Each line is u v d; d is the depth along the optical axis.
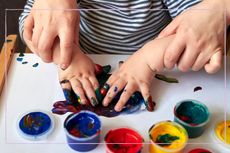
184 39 0.60
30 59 0.70
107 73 0.67
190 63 0.61
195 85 0.65
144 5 0.78
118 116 0.59
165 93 0.64
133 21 0.79
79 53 0.67
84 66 0.65
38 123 0.57
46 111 0.60
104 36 0.81
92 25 0.80
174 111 0.57
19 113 0.60
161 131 0.54
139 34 0.81
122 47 0.82
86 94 0.62
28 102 0.62
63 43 0.61
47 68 0.69
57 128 0.57
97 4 0.79
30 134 0.55
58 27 0.63
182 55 0.61
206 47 0.60
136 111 0.60
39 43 0.62
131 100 0.61
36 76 0.67
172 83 0.65
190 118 0.56
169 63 0.61
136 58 0.65
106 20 0.80
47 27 0.62
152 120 0.59
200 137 0.56
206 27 0.61
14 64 0.69
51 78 0.67
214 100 0.62
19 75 0.67
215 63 0.60
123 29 0.80
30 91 0.64
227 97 0.63
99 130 0.53
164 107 0.61
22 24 0.77
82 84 0.63
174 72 0.67
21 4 1.43
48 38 0.62
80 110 0.60
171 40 0.63
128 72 0.64
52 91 0.64
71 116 0.55
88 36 0.82
